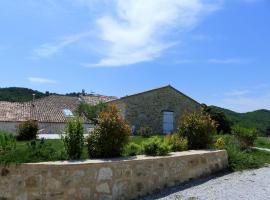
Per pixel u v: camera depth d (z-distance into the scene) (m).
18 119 44.91
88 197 11.07
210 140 16.83
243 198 11.20
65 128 12.53
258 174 14.76
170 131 39.38
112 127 12.69
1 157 11.18
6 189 11.02
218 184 13.09
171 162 13.29
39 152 11.95
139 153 13.75
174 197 11.60
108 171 11.45
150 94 38.72
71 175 10.87
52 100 52.47
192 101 41.19
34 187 10.82
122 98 37.53
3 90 79.12
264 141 28.67
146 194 12.34
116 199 11.55
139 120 37.84
